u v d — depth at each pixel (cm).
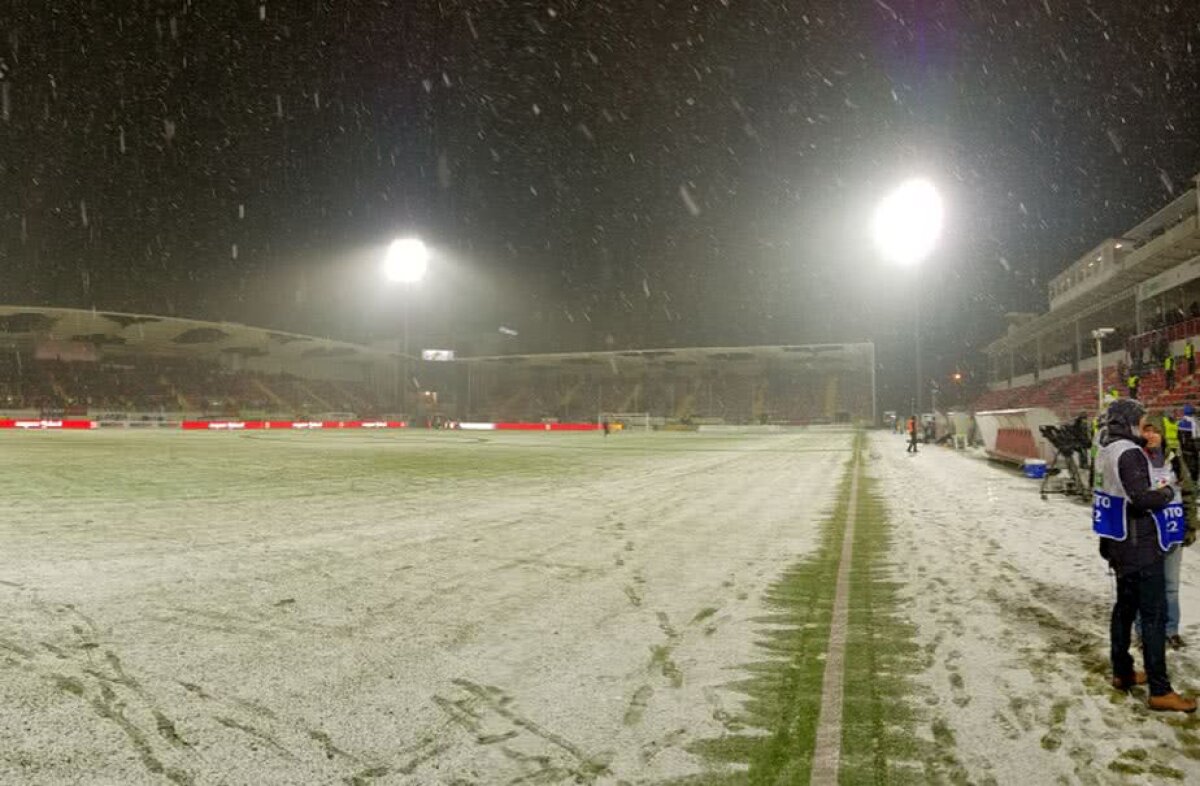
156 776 274
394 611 511
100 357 6034
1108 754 299
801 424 6912
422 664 403
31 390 5450
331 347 6694
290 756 293
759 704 350
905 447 3192
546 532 865
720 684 377
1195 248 2742
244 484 1390
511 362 7744
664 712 341
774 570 660
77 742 301
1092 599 550
